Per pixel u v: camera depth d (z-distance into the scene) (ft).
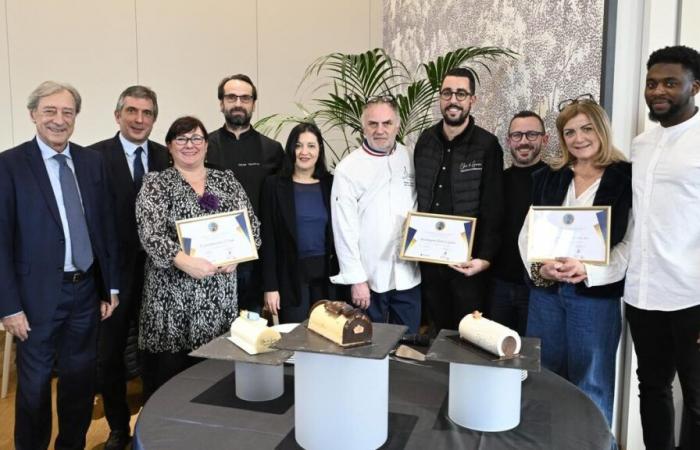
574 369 6.77
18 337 6.89
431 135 8.39
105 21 13.57
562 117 6.64
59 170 7.02
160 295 7.21
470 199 7.97
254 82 14.89
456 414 4.37
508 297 8.10
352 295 8.43
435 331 8.78
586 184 6.66
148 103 8.61
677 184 5.82
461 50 9.38
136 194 8.52
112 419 8.58
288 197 8.25
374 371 3.89
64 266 7.06
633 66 7.28
